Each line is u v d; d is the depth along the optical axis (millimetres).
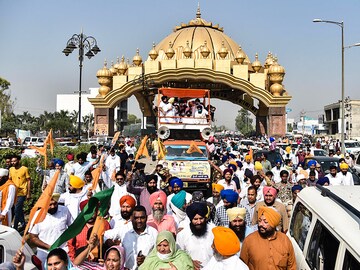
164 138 20016
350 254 3617
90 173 10000
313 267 4504
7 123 82062
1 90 85375
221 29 53125
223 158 15406
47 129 88062
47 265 4332
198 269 5363
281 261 4906
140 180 10773
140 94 47656
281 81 42000
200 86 46125
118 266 4680
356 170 18016
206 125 20875
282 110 40656
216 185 8430
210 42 49438
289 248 4992
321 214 4551
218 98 50250
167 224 6172
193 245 5473
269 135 40750
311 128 94125
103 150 15992
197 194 7266
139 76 41562
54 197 6320
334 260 3977
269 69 42219
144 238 5496
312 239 4699
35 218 4840
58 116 94562
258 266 4941
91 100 42312
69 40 27188
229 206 6895
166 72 40375
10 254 5062
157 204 6164
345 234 3811
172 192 8594
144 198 8211
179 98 20984
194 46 49094
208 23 52094
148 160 38844
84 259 4949
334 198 4562
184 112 20906
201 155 17922
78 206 7676
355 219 3957
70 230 4852
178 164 17359
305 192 5543
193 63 41000
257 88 40625
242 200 8383
